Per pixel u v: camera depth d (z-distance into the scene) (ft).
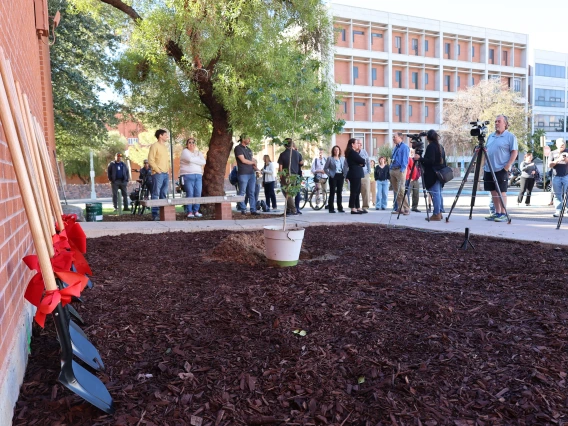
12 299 8.77
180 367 9.35
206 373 9.12
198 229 28.86
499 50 213.46
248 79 37.99
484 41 207.82
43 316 7.08
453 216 36.50
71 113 66.90
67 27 62.28
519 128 129.90
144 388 8.56
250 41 38.75
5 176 8.93
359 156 39.73
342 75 179.01
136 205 48.08
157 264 18.94
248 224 30.89
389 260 18.74
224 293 14.25
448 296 13.43
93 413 7.70
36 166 10.53
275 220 33.35
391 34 186.80
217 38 37.52
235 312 12.48
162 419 7.56
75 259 10.22
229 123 40.93
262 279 15.94
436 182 32.07
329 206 42.80
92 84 67.56
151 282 15.84
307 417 7.66
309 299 13.29
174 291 14.64
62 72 63.52
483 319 11.79
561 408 7.76
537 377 8.70
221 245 20.45
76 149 80.38
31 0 24.08
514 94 133.39
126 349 10.23
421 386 8.54
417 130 193.77
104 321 11.82
